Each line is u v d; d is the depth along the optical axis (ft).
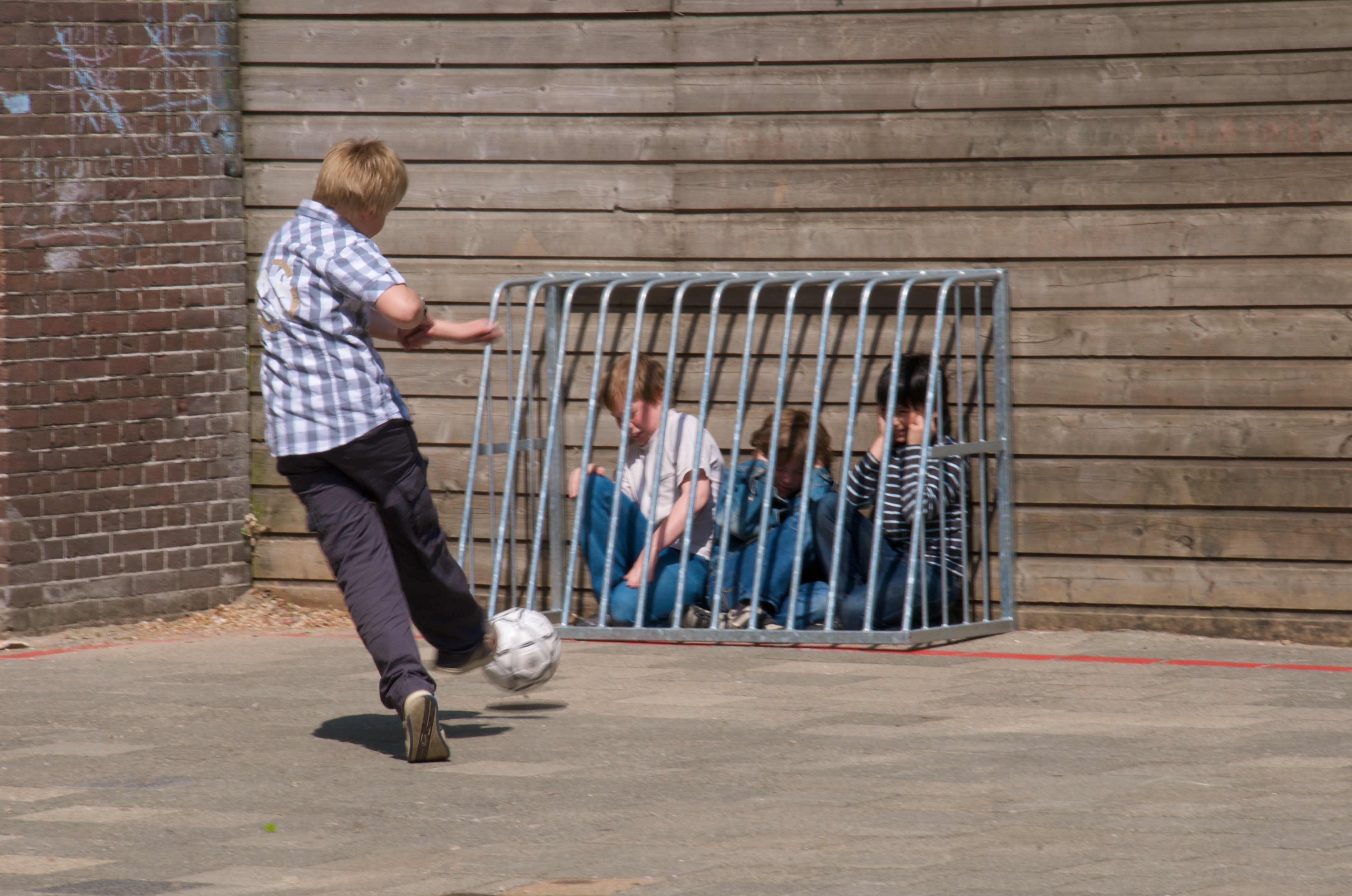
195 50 74.95
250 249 77.10
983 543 68.69
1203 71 65.41
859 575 68.28
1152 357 66.69
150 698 57.67
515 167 74.28
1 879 37.17
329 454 47.70
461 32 74.18
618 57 72.54
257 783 45.62
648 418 71.26
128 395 73.72
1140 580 67.41
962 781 44.37
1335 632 65.00
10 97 69.92
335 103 75.66
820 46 70.03
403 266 75.66
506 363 75.10
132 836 40.57
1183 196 65.92
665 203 72.49
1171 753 47.06
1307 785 43.09
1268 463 65.57
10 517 70.54
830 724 51.83
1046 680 58.54
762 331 72.08
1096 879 35.35
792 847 38.50
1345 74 63.82
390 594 48.29
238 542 77.71
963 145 68.49
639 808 42.39
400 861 38.17
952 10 68.28
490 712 54.39
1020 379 68.33
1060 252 67.56
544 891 35.58
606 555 70.08
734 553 70.28
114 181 72.90
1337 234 64.23
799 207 70.79
